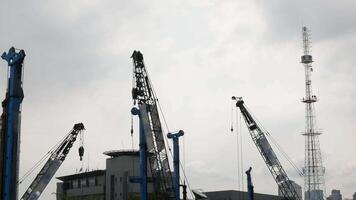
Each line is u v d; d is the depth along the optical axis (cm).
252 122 13375
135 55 10700
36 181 12212
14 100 4669
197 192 14212
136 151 17725
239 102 13462
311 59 17062
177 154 10856
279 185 13125
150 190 14588
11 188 4444
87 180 19075
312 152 16975
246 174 13450
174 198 10494
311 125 17025
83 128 12719
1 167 4500
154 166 10469
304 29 17088
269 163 13212
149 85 10712
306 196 17625
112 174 17838
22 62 4778
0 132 4631
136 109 10288
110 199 17650
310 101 17050
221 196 19788
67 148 12619
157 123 10612
